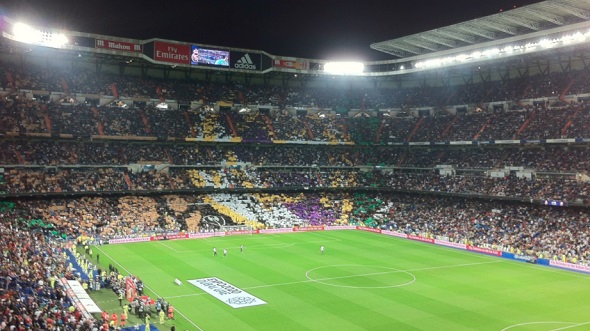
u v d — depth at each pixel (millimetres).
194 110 111000
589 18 78438
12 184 81688
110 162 94812
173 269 63344
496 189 90375
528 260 69438
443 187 99438
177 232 87375
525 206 86625
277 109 118875
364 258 71562
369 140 115938
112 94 102438
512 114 100125
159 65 109188
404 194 107438
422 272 63094
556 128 89438
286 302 49875
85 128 94062
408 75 118562
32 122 89250
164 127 103062
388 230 94062
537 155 92312
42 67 99375
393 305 49000
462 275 61625
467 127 104875
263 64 110250
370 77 122938
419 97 120062
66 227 79125
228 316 45531
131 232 83562
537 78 101688
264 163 109250
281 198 105938
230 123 110938
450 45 101812
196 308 47781
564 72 98562
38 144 90562
